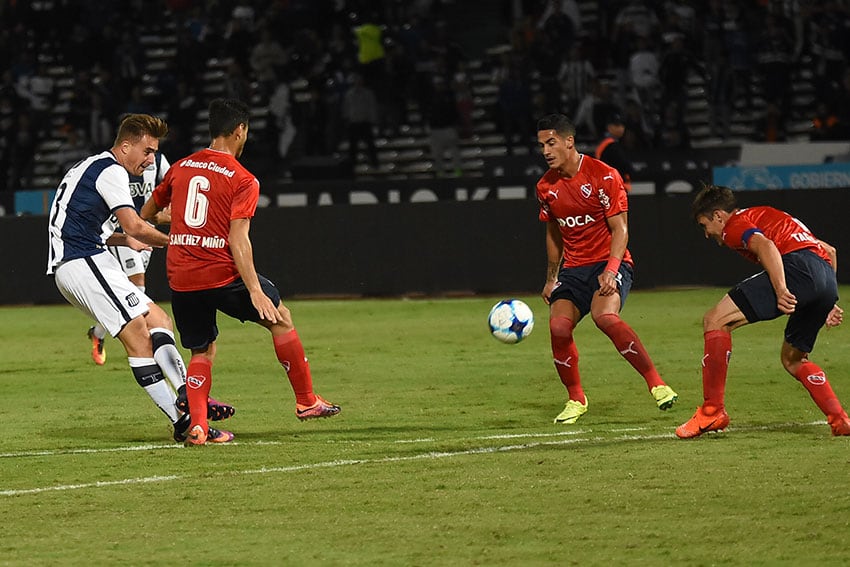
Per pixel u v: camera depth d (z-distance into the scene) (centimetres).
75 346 5209
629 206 6788
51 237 3039
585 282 3195
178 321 2948
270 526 2150
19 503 2359
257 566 1906
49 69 10419
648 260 6794
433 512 2222
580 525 2109
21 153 9256
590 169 3138
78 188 3016
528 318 3503
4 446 2989
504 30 9850
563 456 2703
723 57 8888
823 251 2872
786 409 3303
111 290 2994
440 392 3769
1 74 9950
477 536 2055
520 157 7694
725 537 2016
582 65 8594
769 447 2752
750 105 9194
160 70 10112
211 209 2861
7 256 7150
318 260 6969
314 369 4338
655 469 2534
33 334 5706
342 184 7369
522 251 6819
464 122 9200
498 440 2948
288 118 9106
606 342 4906
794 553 1917
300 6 9488
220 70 10131
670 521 2122
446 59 9119
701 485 2378
